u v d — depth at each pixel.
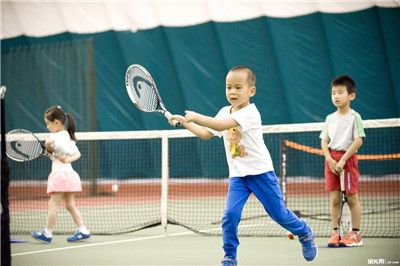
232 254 5.59
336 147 7.54
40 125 18.41
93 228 10.29
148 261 6.65
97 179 17.08
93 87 17.25
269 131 8.84
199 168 18.72
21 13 18.86
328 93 17.31
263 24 17.33
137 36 18.48
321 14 16.66
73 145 8.52
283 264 6.35
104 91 18.95
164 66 18.61
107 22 18.56
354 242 7.54
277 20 17.12
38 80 18.34
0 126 5.09
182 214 12.27
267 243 8.00
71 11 18.69
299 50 17.22
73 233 9.55
